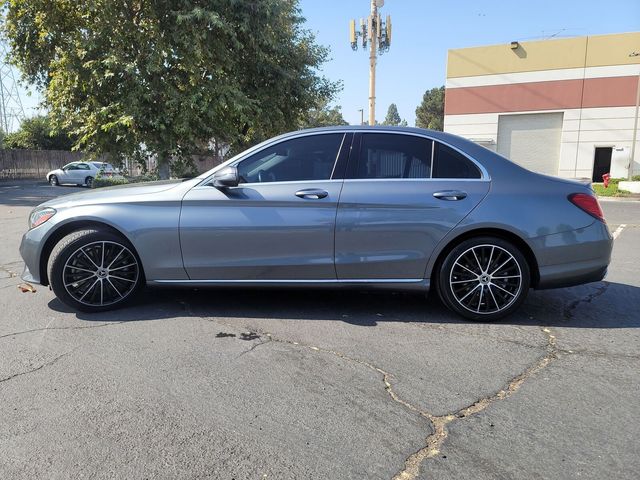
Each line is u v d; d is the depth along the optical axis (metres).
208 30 13.40
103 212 4.44
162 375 3.33
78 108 14.20
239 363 3.51
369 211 4.25
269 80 17.00
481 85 26.12
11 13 13.93
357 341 3.92
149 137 13.74
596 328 4.22
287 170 4.43
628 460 2.43
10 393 3.09
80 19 13.41
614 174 23.81
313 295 5.11
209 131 14.23
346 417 2.82
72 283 4.48
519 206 4.21
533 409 2.90
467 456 2.47
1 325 4.26
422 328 4.20
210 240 4.38
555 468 2.38
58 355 3.65
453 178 4.32
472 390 3.13
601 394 3.08
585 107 24.48
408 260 4.29
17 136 39.62
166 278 4.50
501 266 4.28
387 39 19.19
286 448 2.54
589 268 4.27
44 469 2.38
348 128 4.48
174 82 13.91
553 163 25.59
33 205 15.67
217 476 2.33
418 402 2.99
